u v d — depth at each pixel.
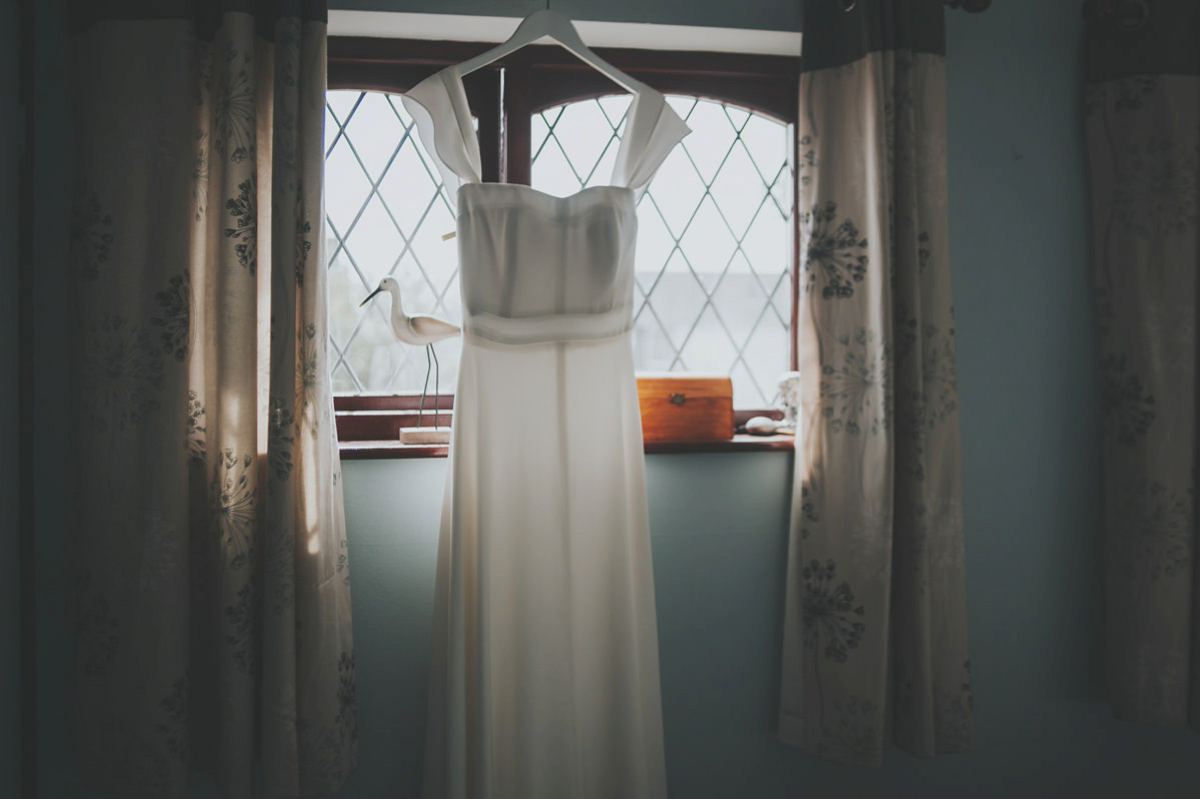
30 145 1.25
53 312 1.29
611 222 1.25
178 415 1.16
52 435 1.29
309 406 1.20
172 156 1.17
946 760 1.53
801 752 1.49
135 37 1.17
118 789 1.15
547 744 1.24
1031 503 1.55
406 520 1.38
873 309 1.35
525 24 1.23
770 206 1.63
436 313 1.53
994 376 1.54
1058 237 1.56
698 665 1.47
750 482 1.48
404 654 1.38
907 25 1.37
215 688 1.20
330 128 1.48
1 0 1.18
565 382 1.26
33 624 1.25
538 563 1.25
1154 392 1.45
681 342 1.61
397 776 1.38
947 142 1.53
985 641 1.54
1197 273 1.46
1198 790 1.60
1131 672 1.46
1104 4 1.46
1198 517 1.45
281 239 1.17
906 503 1.36
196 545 1.23
